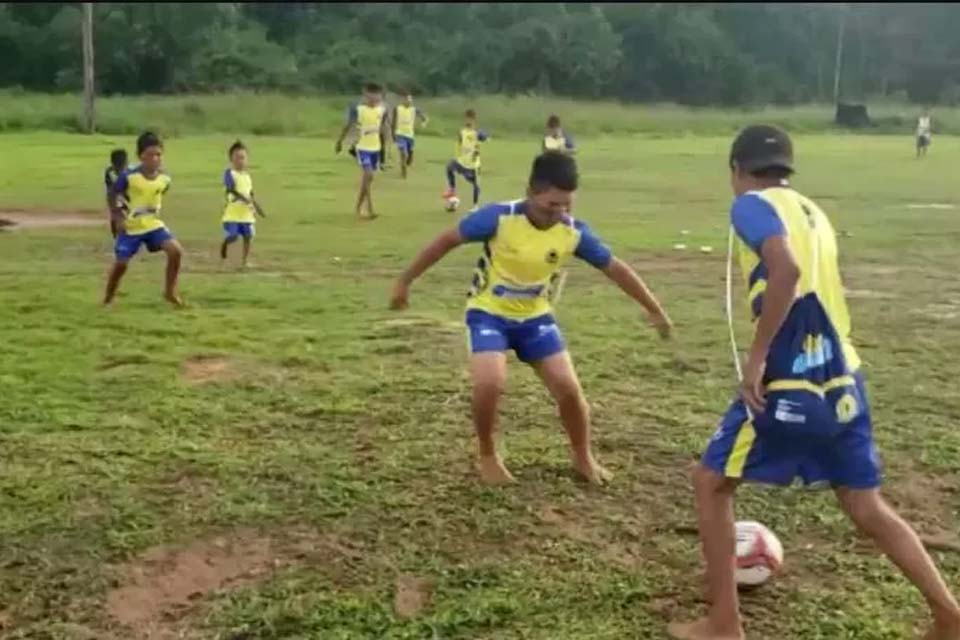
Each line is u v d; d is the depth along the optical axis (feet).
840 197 70.69
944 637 13.74
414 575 16.26
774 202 13.38
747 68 239.71
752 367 13.07
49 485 19.22
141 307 34.71
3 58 190.39
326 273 41.78
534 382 25.86
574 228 18.78
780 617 15.08
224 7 204.13
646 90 232.73
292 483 19.48
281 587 15.88
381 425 22.82
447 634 14.64
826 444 13.50
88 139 118.01
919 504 19.10
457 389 25.29
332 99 168.04
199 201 67.21
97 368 27.14
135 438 21.75
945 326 32.76
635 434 22.30
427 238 51.44
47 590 15.83
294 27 223.30
